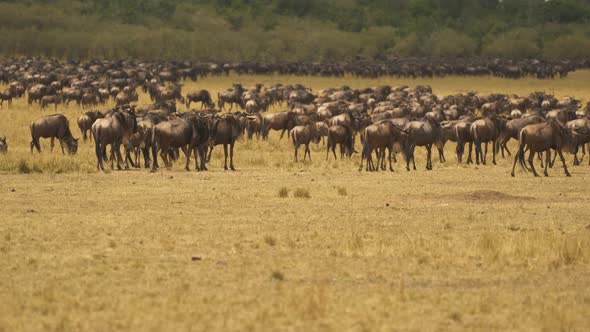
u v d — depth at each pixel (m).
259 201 72.06
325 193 77.94
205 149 105.62
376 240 54.00
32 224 59.59
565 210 68.25
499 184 87.00
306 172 97.81
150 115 104.44
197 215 64.38
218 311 37.84
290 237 55.12
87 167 98.69
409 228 59.19
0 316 37.06
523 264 47.59
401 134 101.38
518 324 36.38
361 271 45.75
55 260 47.84
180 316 37.06
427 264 47.50
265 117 146.75
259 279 43.72
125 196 74.88
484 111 196.62
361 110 185.12
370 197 75.12
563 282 43.88
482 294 41.19
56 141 136.62
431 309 38.47
